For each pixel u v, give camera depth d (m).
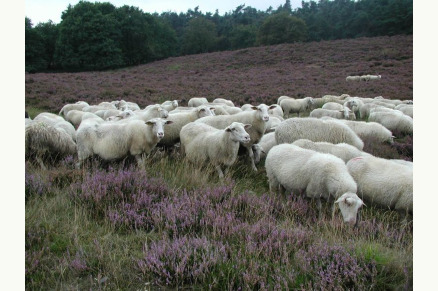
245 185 6.25
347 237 4.11
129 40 65.31
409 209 5.00
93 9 62.16
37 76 30.92
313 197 5.37
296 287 3.30
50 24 65.25
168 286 3.40
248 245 3.78
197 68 41.19
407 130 11.36
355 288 3.34
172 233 4.26
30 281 3.38
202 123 7.57
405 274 3.32
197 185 5.64
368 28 80.38
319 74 30.67
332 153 6.33
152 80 30.44
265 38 78.88
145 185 5.22
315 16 99.44
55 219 4.38
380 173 5.41
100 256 3.67
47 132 6.61
